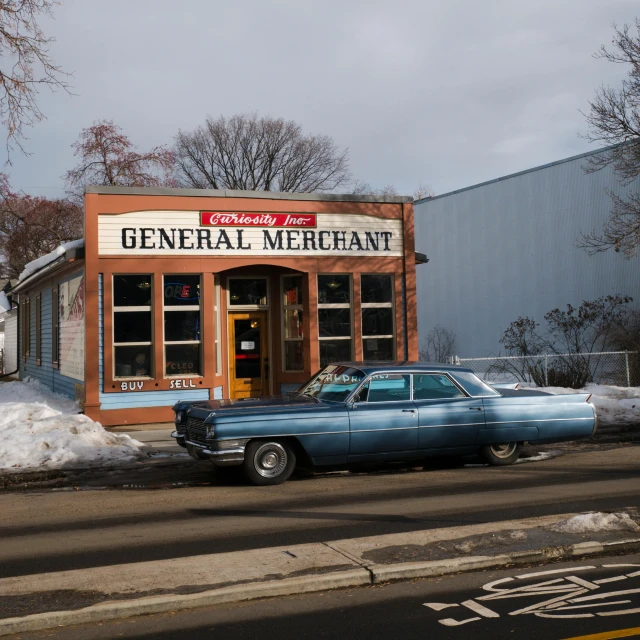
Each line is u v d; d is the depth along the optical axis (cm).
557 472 1082
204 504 905
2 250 4606
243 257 1705
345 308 1806
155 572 605
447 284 3359
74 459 1195
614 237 2391
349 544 679
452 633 484
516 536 690
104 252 1608
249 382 1827
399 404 1080
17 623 500
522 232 3008
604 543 665
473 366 3053
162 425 1614
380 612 525
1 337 4591
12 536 757
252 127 5300
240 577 587
